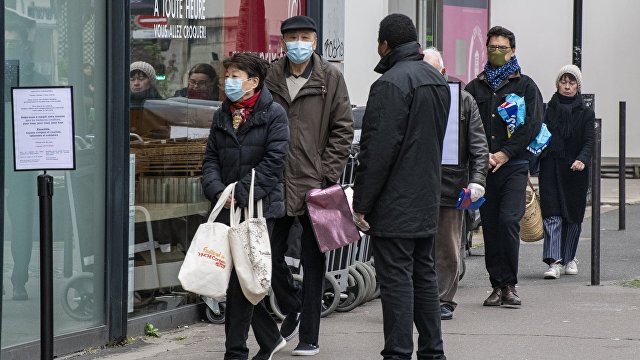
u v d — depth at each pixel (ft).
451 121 60.70
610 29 163.73
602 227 109.70
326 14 80.28
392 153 45.14
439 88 46.55
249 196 47.70
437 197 46.68
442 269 62.03
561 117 78.54
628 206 130.00
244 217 48.52
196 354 53.72
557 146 78.48
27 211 50.26
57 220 52.29
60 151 41.04
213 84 63.26
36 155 41.04
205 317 62.39
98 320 54.90
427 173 45.96
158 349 54.85
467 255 92.99
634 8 162.71
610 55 164.04
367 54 96.89
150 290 58.75
